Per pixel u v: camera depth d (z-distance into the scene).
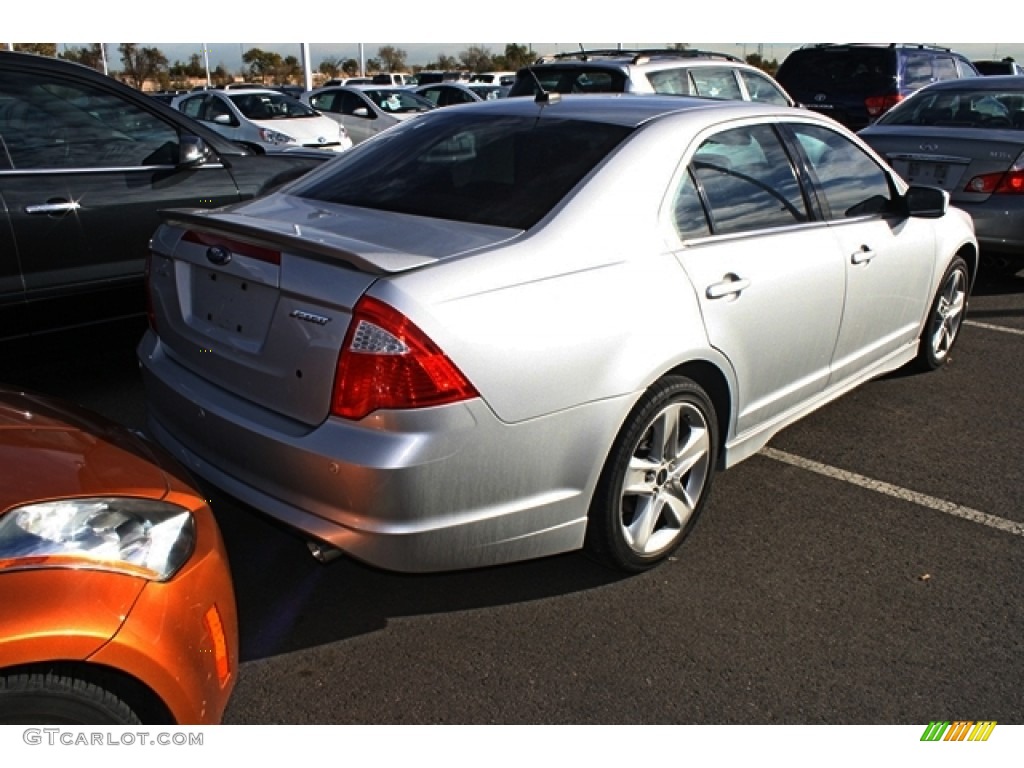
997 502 3.90
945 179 7.09
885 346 4.61
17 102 4.41
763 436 3.78
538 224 2.91
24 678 1.77
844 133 4.24
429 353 2.47
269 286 2.71
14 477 1.97
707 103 3.71
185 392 2.98
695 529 3.61
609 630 2.98
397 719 2.58
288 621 3.00
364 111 16.72
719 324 3.25
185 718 2.02
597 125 3.37
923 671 2.82
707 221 3.36
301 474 2.60
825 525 3.67
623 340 2.88
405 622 3.01
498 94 18.33
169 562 2.04
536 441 2.71
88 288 4.61
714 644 2.92
